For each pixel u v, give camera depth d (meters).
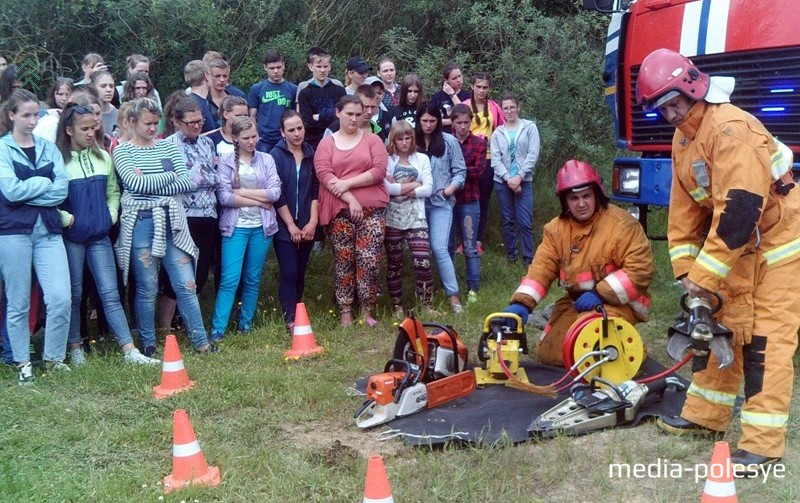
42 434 4.93
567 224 5.80
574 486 4.21
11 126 5.95
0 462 4.56
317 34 11.44
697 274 4.14
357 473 4.36
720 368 4.16
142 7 9.83
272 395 5.60
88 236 6.18
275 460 4.54
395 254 7.61
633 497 4.09
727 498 3.49
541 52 11.65
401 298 7.70
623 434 4.77
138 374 5.95
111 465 4.58
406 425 4.96
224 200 6.90
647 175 6.77
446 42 12.55
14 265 5.84
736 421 4.86
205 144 6.93
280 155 7.21
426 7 12.16
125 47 10.13
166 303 7.25
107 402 5.50
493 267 9.17
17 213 5.84
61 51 9.95
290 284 7.34
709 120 4.24
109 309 6.37
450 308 7.80
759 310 4.25
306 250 7.46
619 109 7.24
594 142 11.86
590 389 5.03
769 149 4.14
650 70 4.30
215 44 10.29
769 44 5.75
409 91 8.61
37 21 9.72
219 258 7.19
